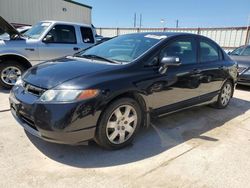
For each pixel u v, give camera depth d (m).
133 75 3.03
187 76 3.73
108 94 2.72
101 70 2.90
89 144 3.12
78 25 6.61
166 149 3.12
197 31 18.02
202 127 3.93
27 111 2.69
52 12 16.08
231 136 3.62
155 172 2.62
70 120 2.52
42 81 2.77
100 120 2.76
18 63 5.70
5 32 5.98
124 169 2.65
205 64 4.18
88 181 2.42
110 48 3.76
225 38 16.95
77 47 6.48
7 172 2.49
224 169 2.73
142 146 3.17
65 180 2.42
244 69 6.86
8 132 3.34
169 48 3.58
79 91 2.57
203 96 4.25
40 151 2.91
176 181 2.49
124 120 3.02
